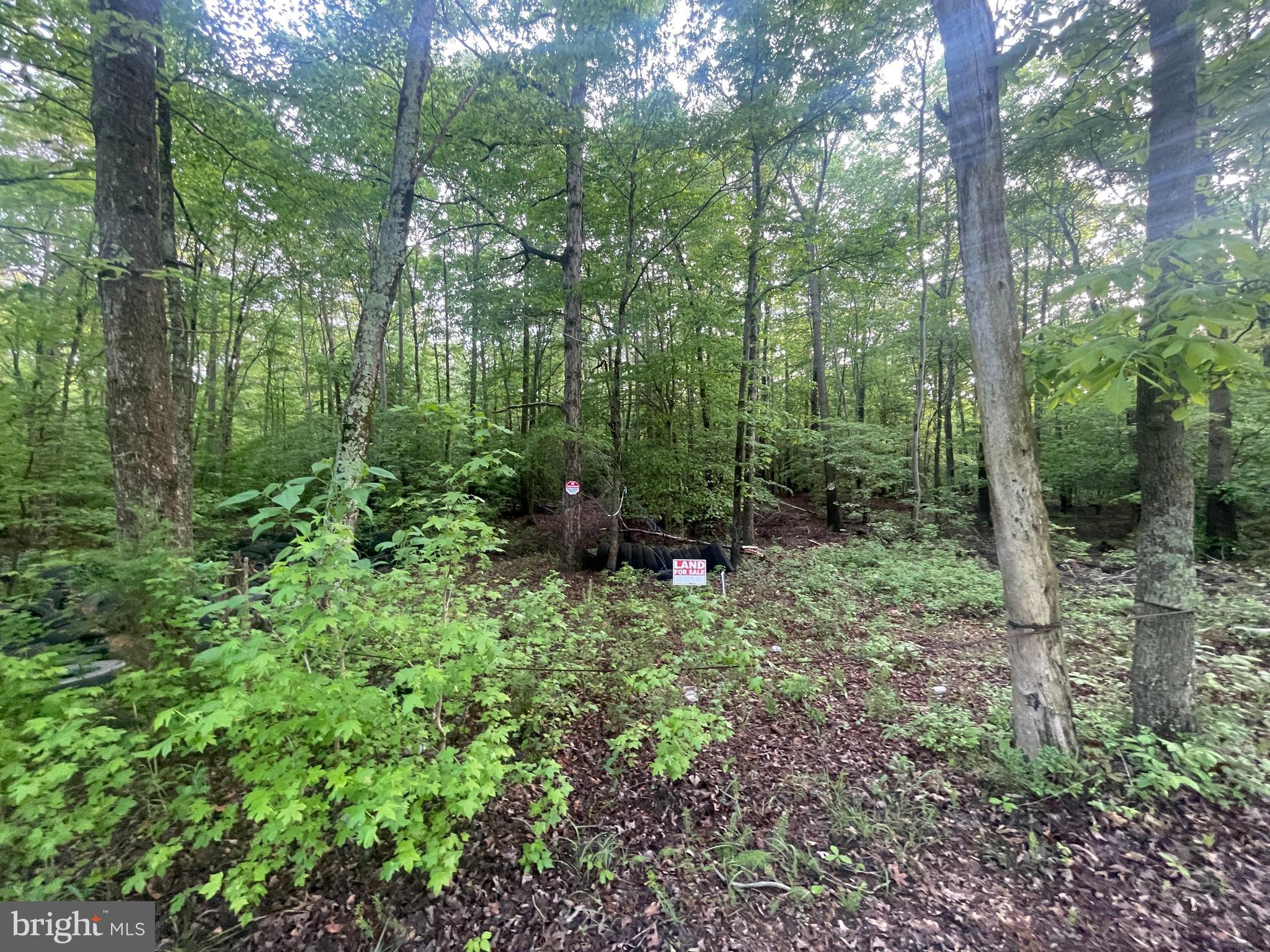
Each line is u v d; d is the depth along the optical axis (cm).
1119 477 1073
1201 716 322
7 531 596
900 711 404
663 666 446
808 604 681
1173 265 279
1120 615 575
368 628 280
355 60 629
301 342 1706
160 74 570
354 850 269
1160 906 235
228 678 213
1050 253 1136
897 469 1249
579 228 906
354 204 832
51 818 204
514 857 272
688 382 990
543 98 704
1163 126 307
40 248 523
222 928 229
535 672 418
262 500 993
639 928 238
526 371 1409
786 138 852
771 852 275
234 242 1169
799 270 922
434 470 999
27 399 585
